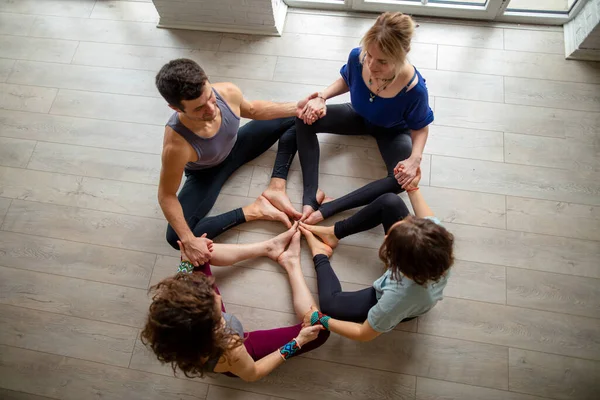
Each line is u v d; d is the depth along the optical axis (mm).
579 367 1844
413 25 1499
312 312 1807
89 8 2670
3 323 2061
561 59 2338
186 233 1825
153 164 2309
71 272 2127
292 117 2209
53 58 2580
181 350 1290
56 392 1948
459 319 1938
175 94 1422
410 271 1349
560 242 2029
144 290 2082
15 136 2416
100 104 2455
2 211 2256
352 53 1811
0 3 2709
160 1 2426
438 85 2332
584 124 2219
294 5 2553
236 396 1891
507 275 1991
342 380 1886
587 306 1926
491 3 2312
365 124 2127
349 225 1943
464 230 2076
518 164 2170
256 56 2473
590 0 2199
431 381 1862
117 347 1994
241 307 2016
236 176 2238
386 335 1932
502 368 1860
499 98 2291
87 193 2270
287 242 2039
